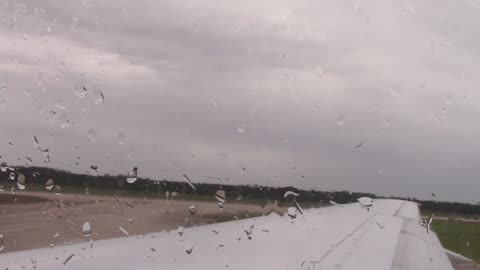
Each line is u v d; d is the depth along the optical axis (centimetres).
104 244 455
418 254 571
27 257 376
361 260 425
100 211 787
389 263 432
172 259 374
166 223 673
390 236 636
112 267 340
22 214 742
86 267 336
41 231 589
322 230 616
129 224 659
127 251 409
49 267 336
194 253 404
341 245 493
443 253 648
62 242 493
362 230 659
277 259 388
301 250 442
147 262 358
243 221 702
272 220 719
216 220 716
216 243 464
